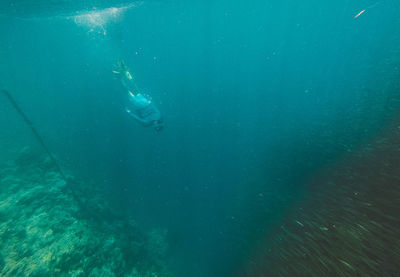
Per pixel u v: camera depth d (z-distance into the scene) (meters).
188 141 14.84
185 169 13.15
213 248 8.43
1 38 24.12
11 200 7.85
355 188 6.05
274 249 6.00
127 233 8.46
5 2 10.84
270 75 22.05
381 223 4.80
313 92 15.59
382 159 6.41
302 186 7.55
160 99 21.11
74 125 17.81
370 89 11.12
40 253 5.77
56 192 8.55
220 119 16.45
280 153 10.38
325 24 33.47
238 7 48.75
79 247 6.15
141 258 7.46
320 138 9.49
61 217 7.18
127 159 13.81
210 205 10.89
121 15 26.11
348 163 7.12
